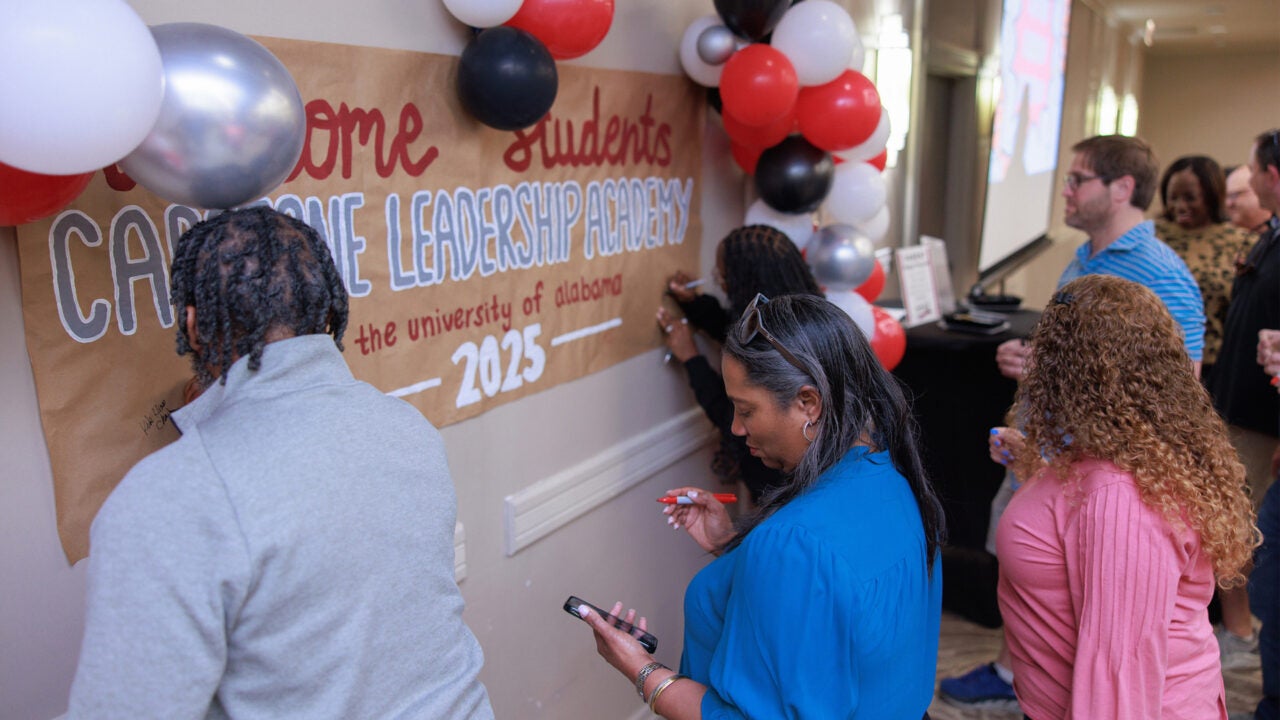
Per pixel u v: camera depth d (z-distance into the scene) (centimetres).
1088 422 145
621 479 239
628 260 230
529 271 197
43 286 116
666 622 277
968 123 471
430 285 172
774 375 123
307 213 146
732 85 205
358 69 152
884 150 256
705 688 130
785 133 234
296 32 142
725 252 229
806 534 114
